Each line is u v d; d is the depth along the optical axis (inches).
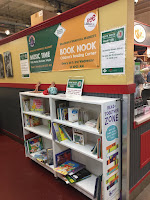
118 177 77.0
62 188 93.1
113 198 75.4
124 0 64.2
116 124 71.9
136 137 79.7
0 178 104.3
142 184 88.8
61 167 94.5
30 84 127.1
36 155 115.6
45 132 108.9
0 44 152.4
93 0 73.3
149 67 101.1
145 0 230.5
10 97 156.3
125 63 68.4
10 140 163.8
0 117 181.5
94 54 79.4
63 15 89.0
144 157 88.1
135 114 79.5
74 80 91.7
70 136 93.6
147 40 141.6
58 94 97.2
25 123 121.6
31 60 121.0
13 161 124.3
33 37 113.9
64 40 92.7
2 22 291.6
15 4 250.5
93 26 76.9
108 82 76.3
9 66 146.9
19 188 94.4
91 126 76.8
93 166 91.2
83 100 71.8
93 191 77.4
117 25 68.2
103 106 64.3
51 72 106.7
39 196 87.5
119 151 75.7
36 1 213.6
